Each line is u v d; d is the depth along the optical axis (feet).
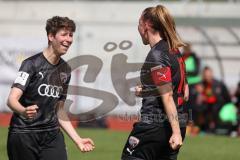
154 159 49.83
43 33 160.76
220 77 150.61
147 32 49.75
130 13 159.53
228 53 152.76
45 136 50.83
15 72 137.69
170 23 49.01
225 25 153.58
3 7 164.35
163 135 48.73
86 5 162.61
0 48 138.31
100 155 88.79
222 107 125.90
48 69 50.24
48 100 50.67
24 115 48.03
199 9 155.84
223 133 125.29
